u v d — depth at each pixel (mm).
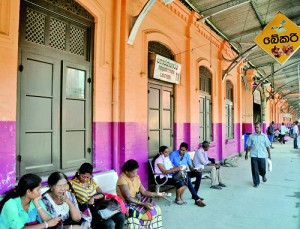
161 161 5516
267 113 23078
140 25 5750
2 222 2512
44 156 3906
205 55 9266
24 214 2605
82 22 4582
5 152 3229
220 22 9383
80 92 4566
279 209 5137
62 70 4215
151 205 3787
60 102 4172
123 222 3504
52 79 4062
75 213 2992
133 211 3627
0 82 3193
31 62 3764
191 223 4391
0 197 3062
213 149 10039
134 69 5535
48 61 3998
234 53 12406
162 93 6836
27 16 3744
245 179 7867
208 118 9867
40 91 3875
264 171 7297
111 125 5109
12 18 3326
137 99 5633
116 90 5113
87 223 3068
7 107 3262
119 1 5188
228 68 10617
